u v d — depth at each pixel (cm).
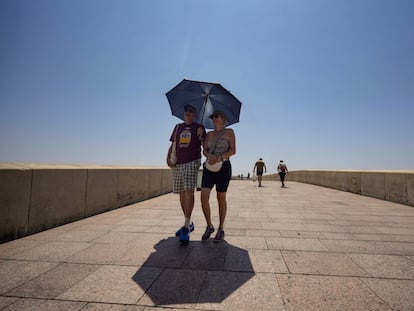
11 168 323
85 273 221
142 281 206
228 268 234
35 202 358
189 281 206
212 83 354
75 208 442
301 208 609
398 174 707
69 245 302
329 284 202
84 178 467
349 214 525
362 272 226
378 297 182
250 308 167
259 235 355
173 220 452
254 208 607
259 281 207
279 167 1432
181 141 342
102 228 389
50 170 385
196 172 338
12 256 263
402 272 227
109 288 194
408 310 164
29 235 346
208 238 335
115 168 579
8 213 318
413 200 641
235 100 370
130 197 651
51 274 219
